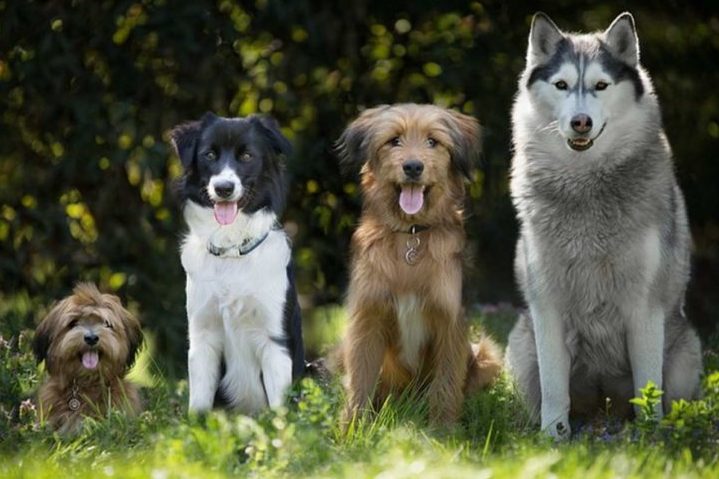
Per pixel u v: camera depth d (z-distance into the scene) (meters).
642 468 9.24
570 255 11.17
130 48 16.30
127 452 10.19
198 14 16.05
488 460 9.61
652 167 11.15
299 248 17.50
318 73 17.25
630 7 18.62
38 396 12.12
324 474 9.04
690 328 12.13
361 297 11.47
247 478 9.10
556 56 11.31
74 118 16.27
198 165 11.36
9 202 16.48
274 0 16.33
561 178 11.17
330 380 12.16
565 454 9.59
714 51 19.14
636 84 11.17
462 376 11.56
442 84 17.58
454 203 11.62
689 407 10.20
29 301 16.48
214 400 11.62
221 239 11.30
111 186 16.34
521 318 12.27
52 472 9.22
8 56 16.20
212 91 16.39
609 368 11.73
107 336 11.95
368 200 11.66
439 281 11.34
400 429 10.25
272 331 11.42
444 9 17.58
